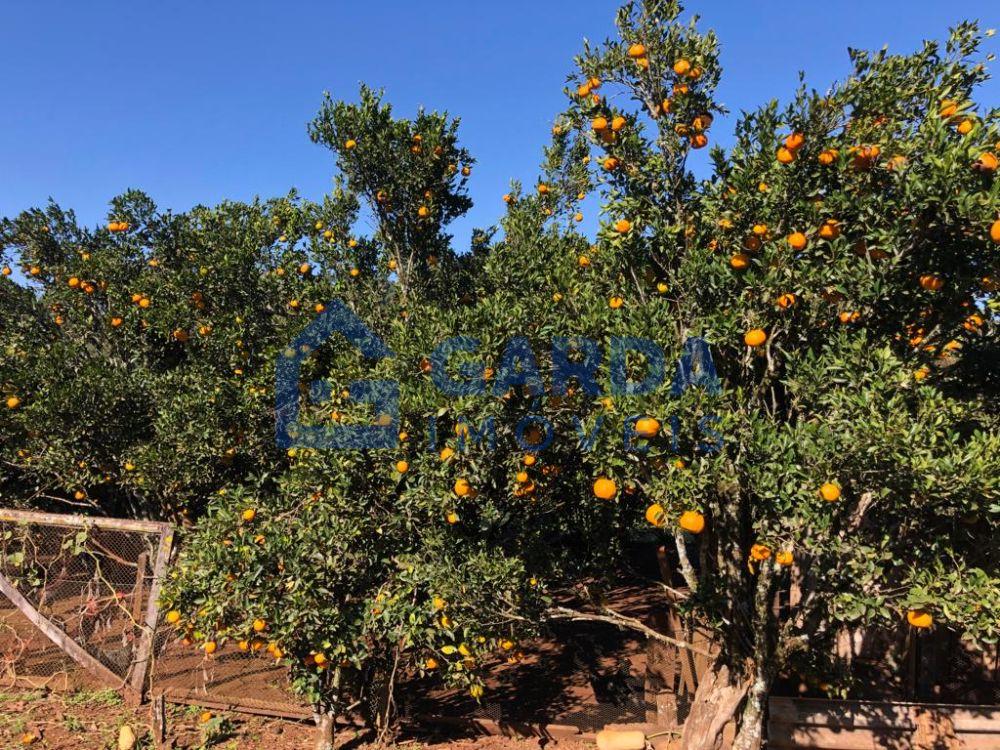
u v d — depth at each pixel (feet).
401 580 16.55
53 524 20.39
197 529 18.72
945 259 12.21
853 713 15.56
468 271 29.01
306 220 25.82
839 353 11.70
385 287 25.50
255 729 18.61
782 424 12.14
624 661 22.77
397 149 24.89
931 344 13.01
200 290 26.16
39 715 18.52
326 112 24.84
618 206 14.21
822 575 13.05
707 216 13.38
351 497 16.79
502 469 15.37
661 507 11.82
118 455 25.84
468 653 16.12
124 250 30.22
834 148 12.43
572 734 18.56
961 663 18.01
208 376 24.90
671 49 14.26
